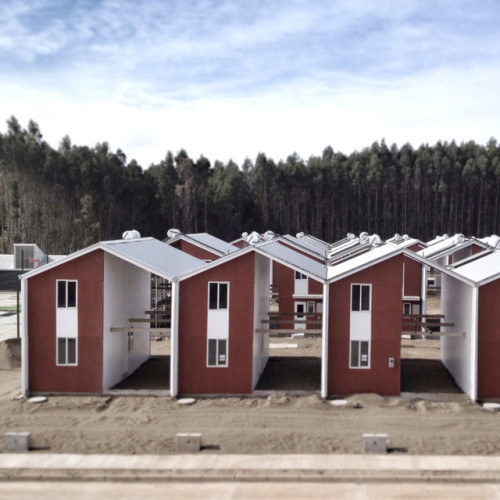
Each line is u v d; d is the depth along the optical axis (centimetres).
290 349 3481
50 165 8756
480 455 1797
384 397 2439
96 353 2481
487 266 2630
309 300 4006
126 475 1662
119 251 2478
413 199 11056
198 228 10044
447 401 2405
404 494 1551
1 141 9100
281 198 10788
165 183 9788
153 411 2261
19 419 2161
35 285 2484
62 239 8362
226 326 2480
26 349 2484
